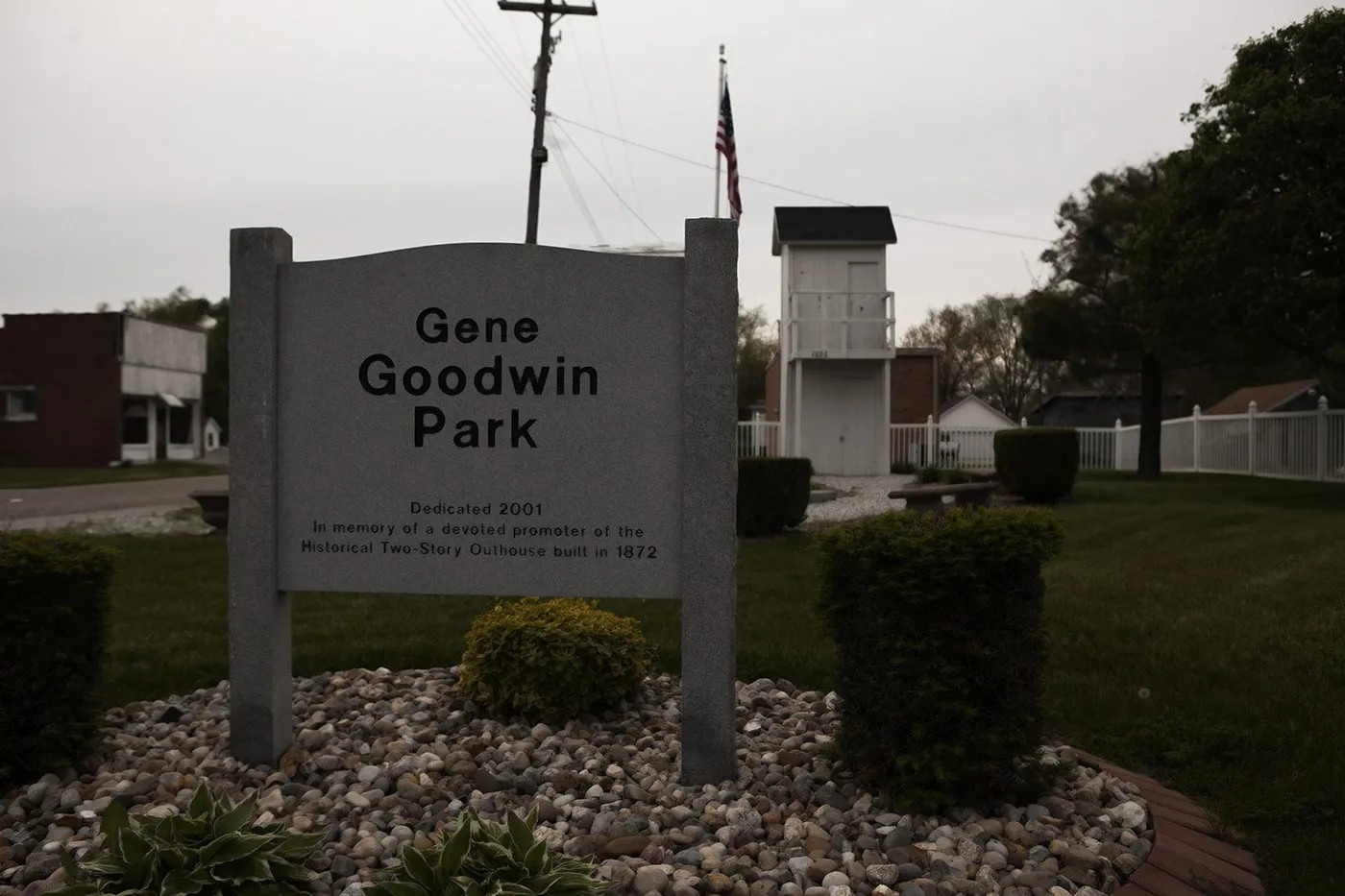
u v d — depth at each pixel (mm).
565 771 4793
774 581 10195
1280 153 17531
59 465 46375
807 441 28016
